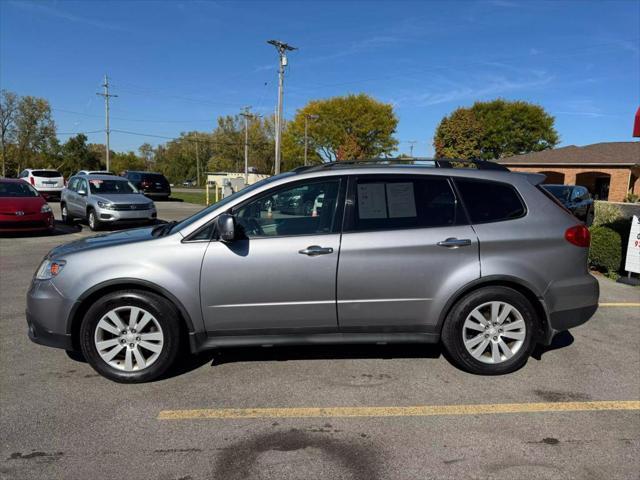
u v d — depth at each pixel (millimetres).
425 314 3869
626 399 3609
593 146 33844
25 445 2957
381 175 3947
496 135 59844
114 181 14922
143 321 3777
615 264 8141
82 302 3729
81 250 3820
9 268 8117
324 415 3352
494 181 4031
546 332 3986
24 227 11750
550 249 3922
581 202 16656
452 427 3201
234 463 2803
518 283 3867
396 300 3830
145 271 3695
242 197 3857
